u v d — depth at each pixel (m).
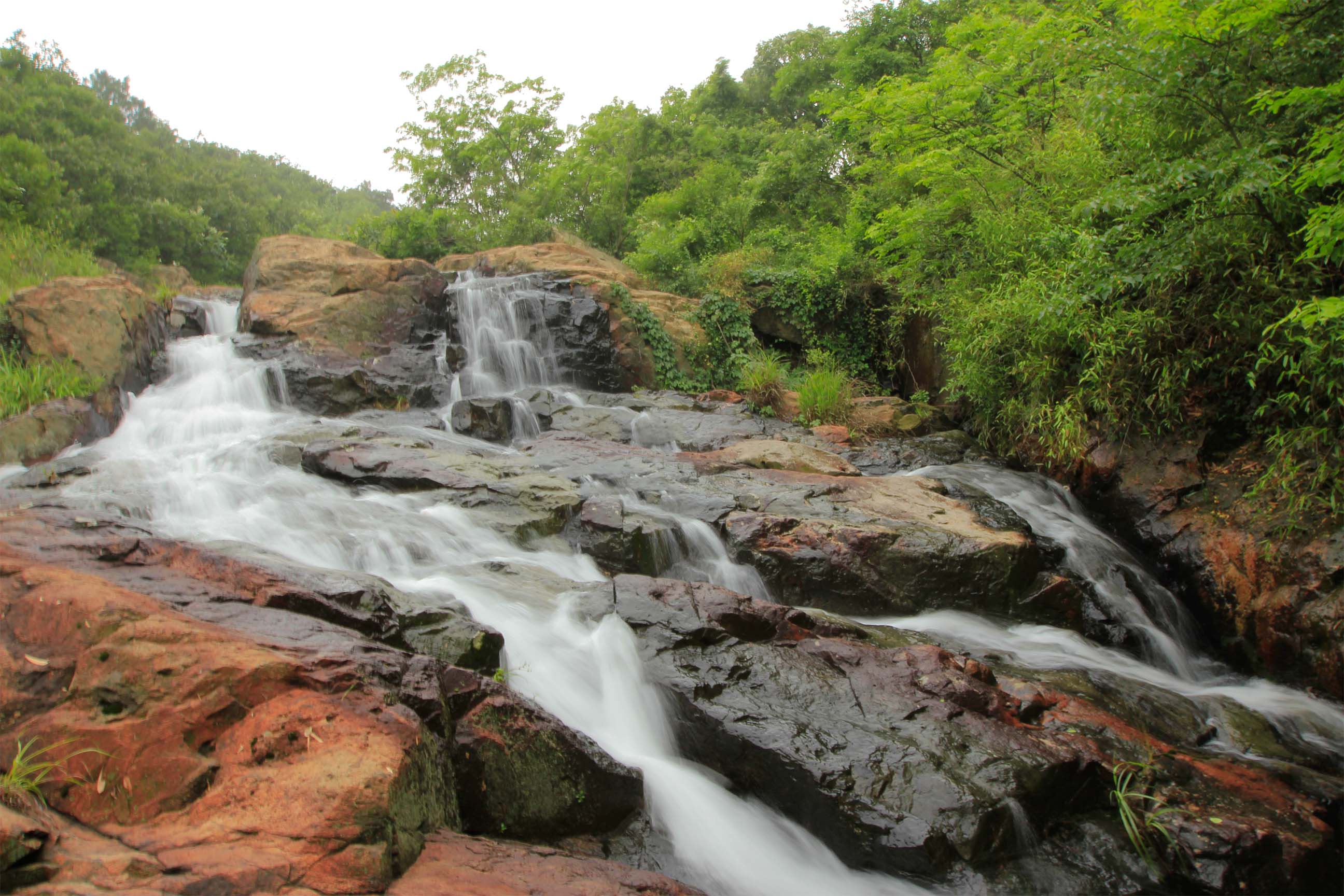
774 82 30.95
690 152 25.95
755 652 5.84
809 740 5.10
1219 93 8.81
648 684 5.57
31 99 27.89
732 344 16.06
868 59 21.84
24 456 9.04
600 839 4.52
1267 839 4.74
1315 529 7.83
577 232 23.17
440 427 11.46
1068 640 7.73
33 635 3.94
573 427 11.71
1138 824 4.92
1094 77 9.82
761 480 9.55
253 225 35.75
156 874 2.85
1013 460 12.04
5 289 13.06
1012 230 11.93
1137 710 6.38
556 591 6.57
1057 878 4.58
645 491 9.03
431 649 5.05
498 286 14.97
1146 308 9.70
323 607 4.80
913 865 4.50
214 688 3.61
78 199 25.78
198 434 10.52
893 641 6.74
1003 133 13.26
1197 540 8.77
